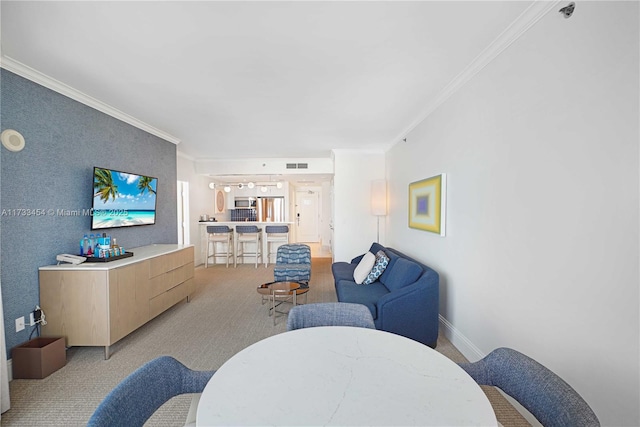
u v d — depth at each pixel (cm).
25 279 226
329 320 164
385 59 212
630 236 113
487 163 208
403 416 80
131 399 96
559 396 94
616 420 119
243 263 675
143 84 252
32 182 231
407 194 397
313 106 307
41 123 238
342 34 182
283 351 118
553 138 149
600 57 124
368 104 302
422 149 338
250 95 277
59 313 237
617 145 117
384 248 413
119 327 251
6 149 212
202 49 198
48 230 245
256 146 508
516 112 177
